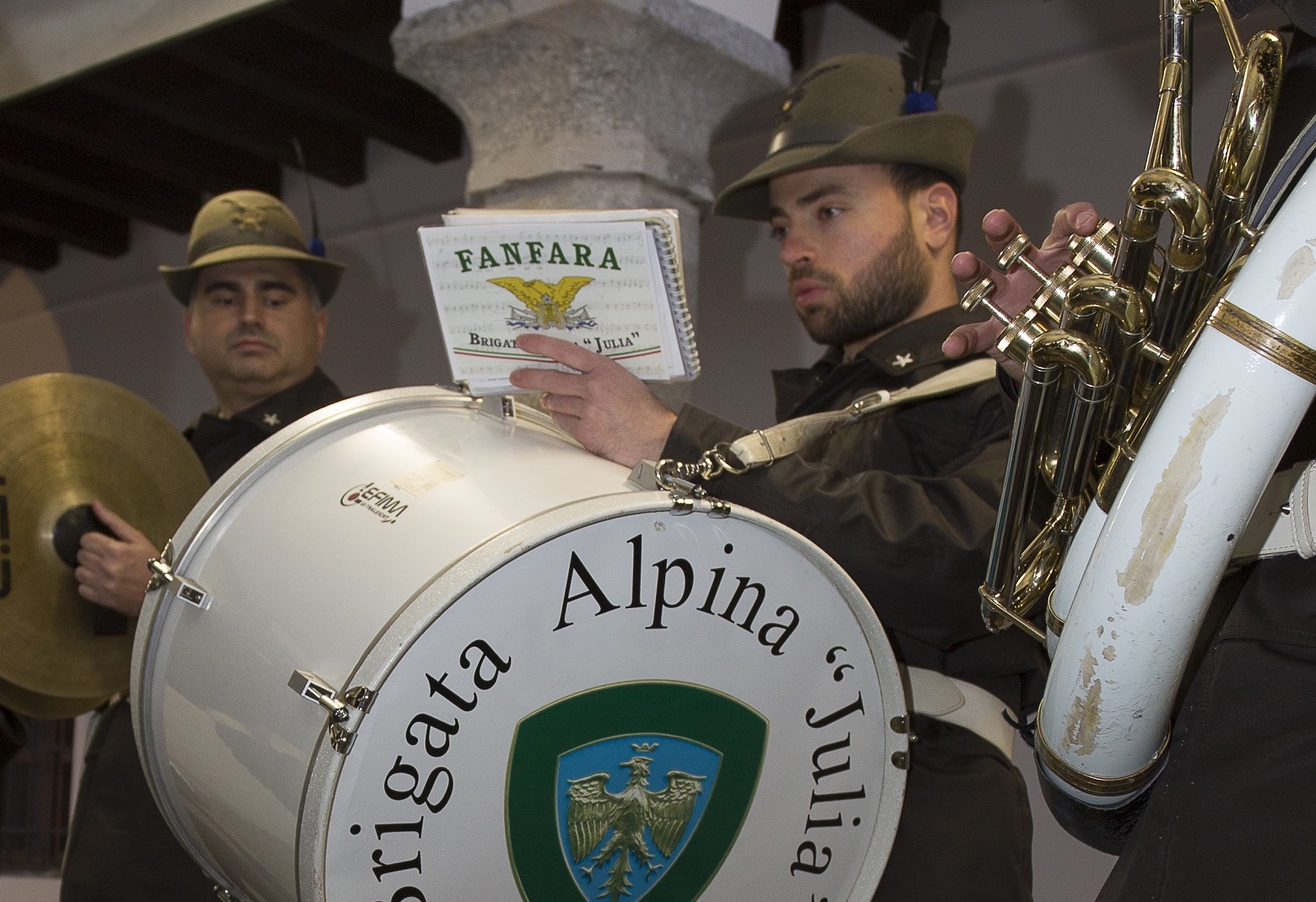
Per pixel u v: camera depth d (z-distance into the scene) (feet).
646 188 8.64
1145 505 3.06
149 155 15.53
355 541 4.33
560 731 4.13
